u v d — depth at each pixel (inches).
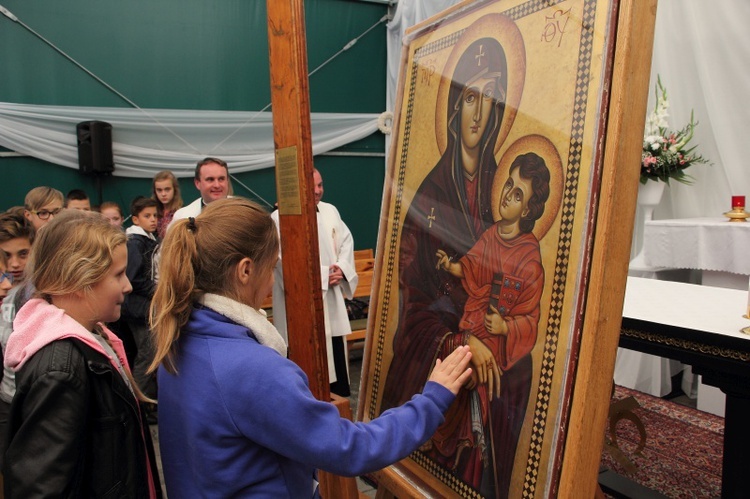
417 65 54.9
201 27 240.5
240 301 39.5
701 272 145.1
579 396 32.4
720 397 130.5
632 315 73.7
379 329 57.6
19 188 221.1
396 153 57.4
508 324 39.3
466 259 44.8
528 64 39.6
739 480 67.7
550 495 33.4
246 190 257.6
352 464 35.4
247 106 251.1
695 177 152.1
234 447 35.8
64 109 220.1
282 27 57.4
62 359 39.2
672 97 153.4
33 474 37.2
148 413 133.7
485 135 43.5
